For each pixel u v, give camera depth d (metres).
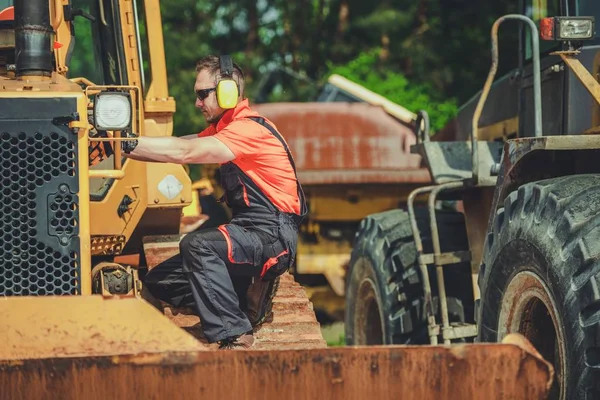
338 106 29.27
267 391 8.82
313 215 27.88
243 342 10.80
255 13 77.12
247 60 73.88
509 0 61.19
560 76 14.10
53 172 10.12
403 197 28.03
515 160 12.36
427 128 16.80
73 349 8.89
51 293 10.16
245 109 11.30
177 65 69.25
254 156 11.07
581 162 12.89
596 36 13.52
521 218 11.97
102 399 8.73
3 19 11.70
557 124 14.23
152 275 11.67
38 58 10.59
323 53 76.38
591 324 10.39
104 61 13.75
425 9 68.69
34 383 8.70
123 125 10.12
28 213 10.09
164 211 14.18
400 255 16.84
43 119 10.07
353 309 18.92
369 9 72.12
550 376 8.96
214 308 10.75
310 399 8.84
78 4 13.34
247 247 10.90
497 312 12.77
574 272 10.73
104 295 9.05
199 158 10.77
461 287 16.09
